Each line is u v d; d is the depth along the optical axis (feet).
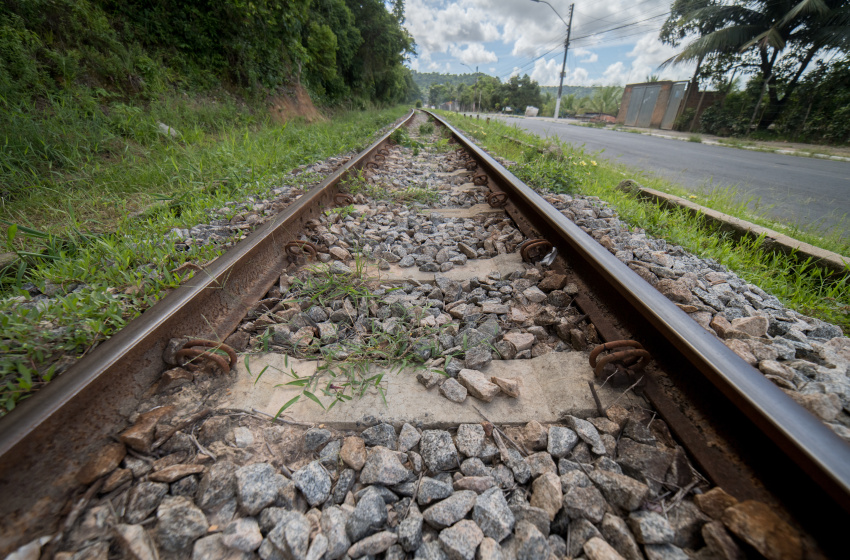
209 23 27.35
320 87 53.06
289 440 4.45
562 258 8.38
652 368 5.17
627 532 3.50
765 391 3.89
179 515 3.40
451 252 9.39
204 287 5.87
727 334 6.02
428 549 3.46
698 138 62.13
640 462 4.16
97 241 7.82
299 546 3.31
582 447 4.45
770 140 62.49
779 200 18.33
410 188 15.10
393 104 131.23
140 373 4.69
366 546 3.42
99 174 12.65
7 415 3.42
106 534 3.26
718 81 77.20
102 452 3.83
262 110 30.99
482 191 15.46
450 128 38.93
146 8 23.98
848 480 2.94
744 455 3.82
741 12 69.31
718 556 3.28
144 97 20.13
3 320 4.93
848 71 54.13
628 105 107.55
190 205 11.31
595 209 12.48
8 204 10.09
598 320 6.40
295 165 18.40
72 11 18.31
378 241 10.10
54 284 6.89
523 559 3.37
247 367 5.08
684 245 10.19
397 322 6.45
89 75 17.99
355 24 72.43
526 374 5.50
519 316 6.82
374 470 4.04
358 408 4.86
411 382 5.32
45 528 3.18
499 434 4.61
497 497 3.81
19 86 14.33
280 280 7.75
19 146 11.97
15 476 3.19
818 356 5.63
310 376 5.29
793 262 9.62
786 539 3.09
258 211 11.37
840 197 19.63
